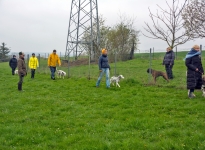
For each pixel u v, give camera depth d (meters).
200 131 6.38
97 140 6.07
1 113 8.70
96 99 10.62
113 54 22.92
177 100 9.74
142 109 8.76
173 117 7.73
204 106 8.66
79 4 32.31
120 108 9.02
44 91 12.79
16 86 14.63
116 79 13.59
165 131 6.50
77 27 33.03
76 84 14.80
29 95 11.88
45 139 6.31
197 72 9.88
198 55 9.84
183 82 13.55
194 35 10.64
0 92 12.91
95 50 34.00
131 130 6.77
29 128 7.05
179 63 23.06
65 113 8.60
